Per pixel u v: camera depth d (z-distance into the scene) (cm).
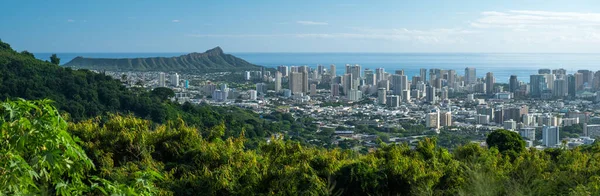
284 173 683
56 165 362
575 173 633
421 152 901
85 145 721
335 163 757
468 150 902
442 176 732
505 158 880
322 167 750
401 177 737
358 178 726
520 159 813
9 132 351
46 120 363
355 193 732
